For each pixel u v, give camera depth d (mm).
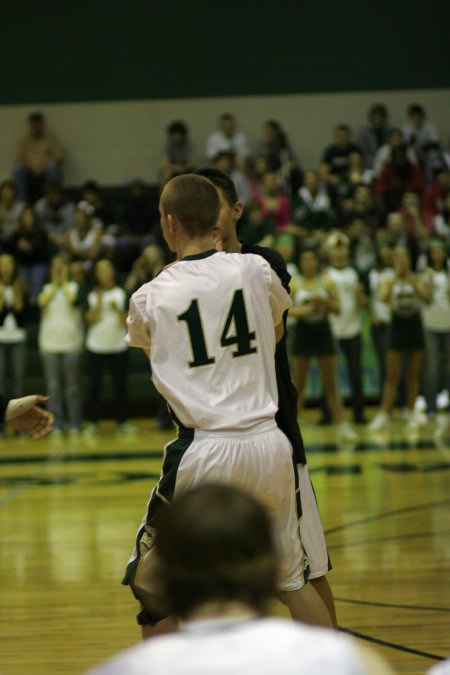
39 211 22031
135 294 4738
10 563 8969
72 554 9227
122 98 25672
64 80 25594
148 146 25688
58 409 18719
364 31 25719
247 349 4613
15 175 23047
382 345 19094
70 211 22047
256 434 4535
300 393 17141
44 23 25547
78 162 25672
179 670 1988
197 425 4520
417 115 24234
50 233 21812
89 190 22234
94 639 6703
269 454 4527
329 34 25719
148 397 20844
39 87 25594
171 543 2080
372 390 20406
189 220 4789
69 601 7664
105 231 21828
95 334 18406
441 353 18984
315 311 16453
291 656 1993
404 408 20016
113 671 2018
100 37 25625
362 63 25797
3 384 18656
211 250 4809
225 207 5332
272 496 4559
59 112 25625
